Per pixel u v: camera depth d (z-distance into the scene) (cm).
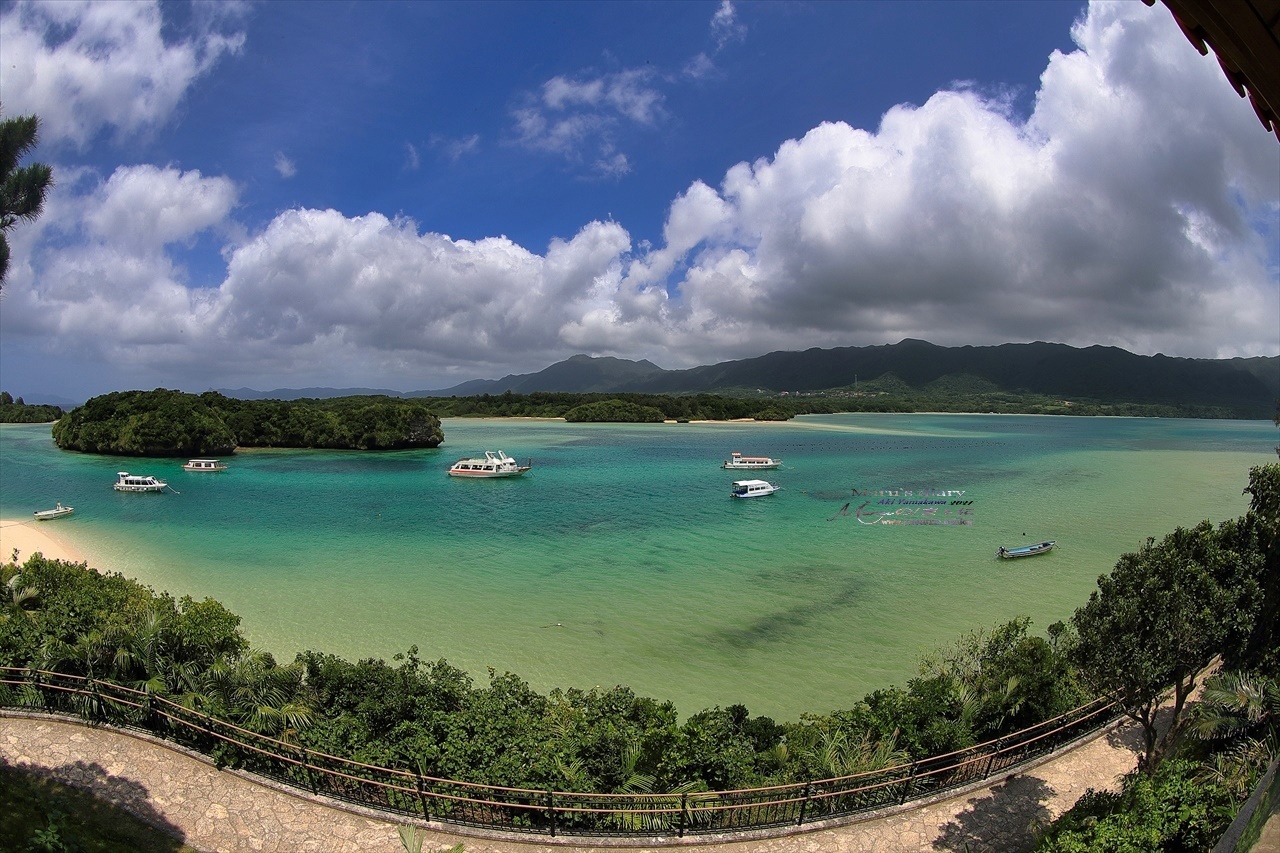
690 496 7650
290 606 3728
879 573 4441
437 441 13825
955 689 2095
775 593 4003
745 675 2872
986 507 6875
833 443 14962
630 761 1672
